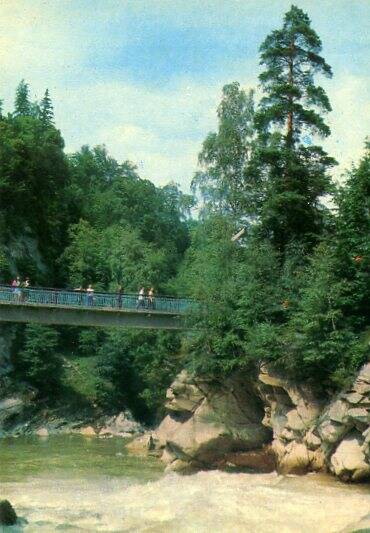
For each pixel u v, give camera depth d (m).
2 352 68.19
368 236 33.91
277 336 34.78
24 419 62.97
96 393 67.81
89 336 76.31
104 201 108.38
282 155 41.19
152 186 116.69
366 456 27.92
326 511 23.02
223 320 38.47
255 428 38.00
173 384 40.69
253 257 39.03
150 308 46.19
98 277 87.81
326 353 31.61
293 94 42.75
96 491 30.11
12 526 21.42
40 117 117.31
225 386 38.47
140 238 96.88
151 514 23.27
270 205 40.69
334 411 30.09
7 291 42.72
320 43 43.22
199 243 52.50
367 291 33.16
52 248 90.69
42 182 93.06
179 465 38.19
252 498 25.09
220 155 53.75
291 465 32.38
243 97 54.66
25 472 36.88
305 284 37.00
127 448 50.53
